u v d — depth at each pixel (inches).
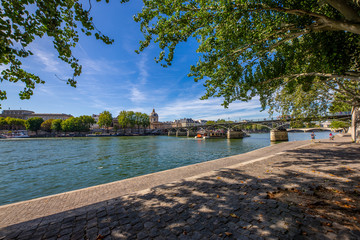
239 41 277.6
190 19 243.9
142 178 310.8
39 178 602.9
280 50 355.3
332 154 473.7
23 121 4525.1
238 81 347.3
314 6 222.2
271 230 122.7
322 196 179.0
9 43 142.3
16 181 571.2
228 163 439.5
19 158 1046.4
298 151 558.9
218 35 275.9
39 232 133.7
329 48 260.7
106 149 1514.5
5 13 132.0
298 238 112.3
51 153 1261.1
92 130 5369.1
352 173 264.8
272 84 385.1
